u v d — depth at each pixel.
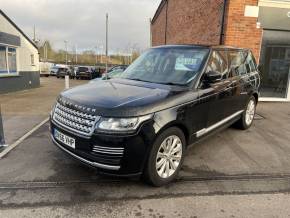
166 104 3.27
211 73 3.95
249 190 3.40
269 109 8.21
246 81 5.42
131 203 3.05
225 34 8.50
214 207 3.01
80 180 3.54
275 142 5.21
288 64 9.39
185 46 4.63
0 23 14.03
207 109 4.02
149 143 3.06
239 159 4.35
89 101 3.18
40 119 7.21
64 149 3.37
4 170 3.80
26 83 17.77
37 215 2.80
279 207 3.05
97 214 2.85
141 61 4.85
